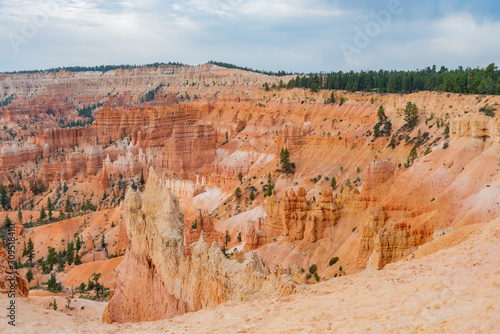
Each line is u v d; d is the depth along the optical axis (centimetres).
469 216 6625
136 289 5481
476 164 8256
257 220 12438
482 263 2378
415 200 8412
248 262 3591
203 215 11206
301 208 9644
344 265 8175
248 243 10200
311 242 9306
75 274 11688
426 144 13750
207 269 3944
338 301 2420
